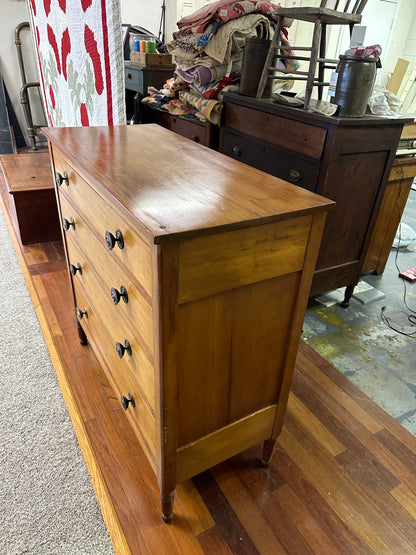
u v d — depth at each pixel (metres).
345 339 1.90
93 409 1.43
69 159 1.10
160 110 2.51
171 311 0.76
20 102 4.07
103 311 1.22
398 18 4.45
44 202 2.44
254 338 0.95
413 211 3.41
